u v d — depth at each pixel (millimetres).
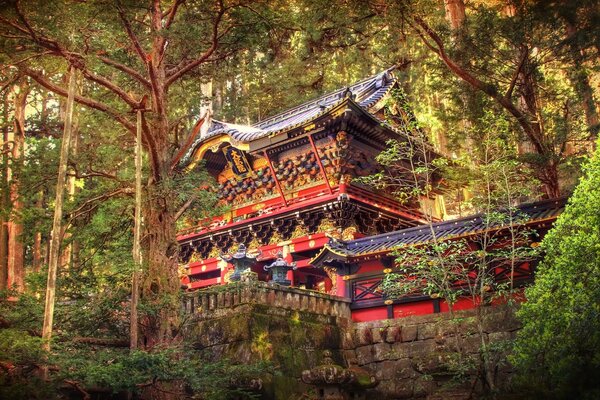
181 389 17469
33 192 20781
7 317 16391
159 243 19359
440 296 18609
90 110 22828
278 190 32844
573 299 13203
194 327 19469
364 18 24000
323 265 22703
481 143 22297
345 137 29422
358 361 21000
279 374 17266
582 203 14438
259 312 18875
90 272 18734
